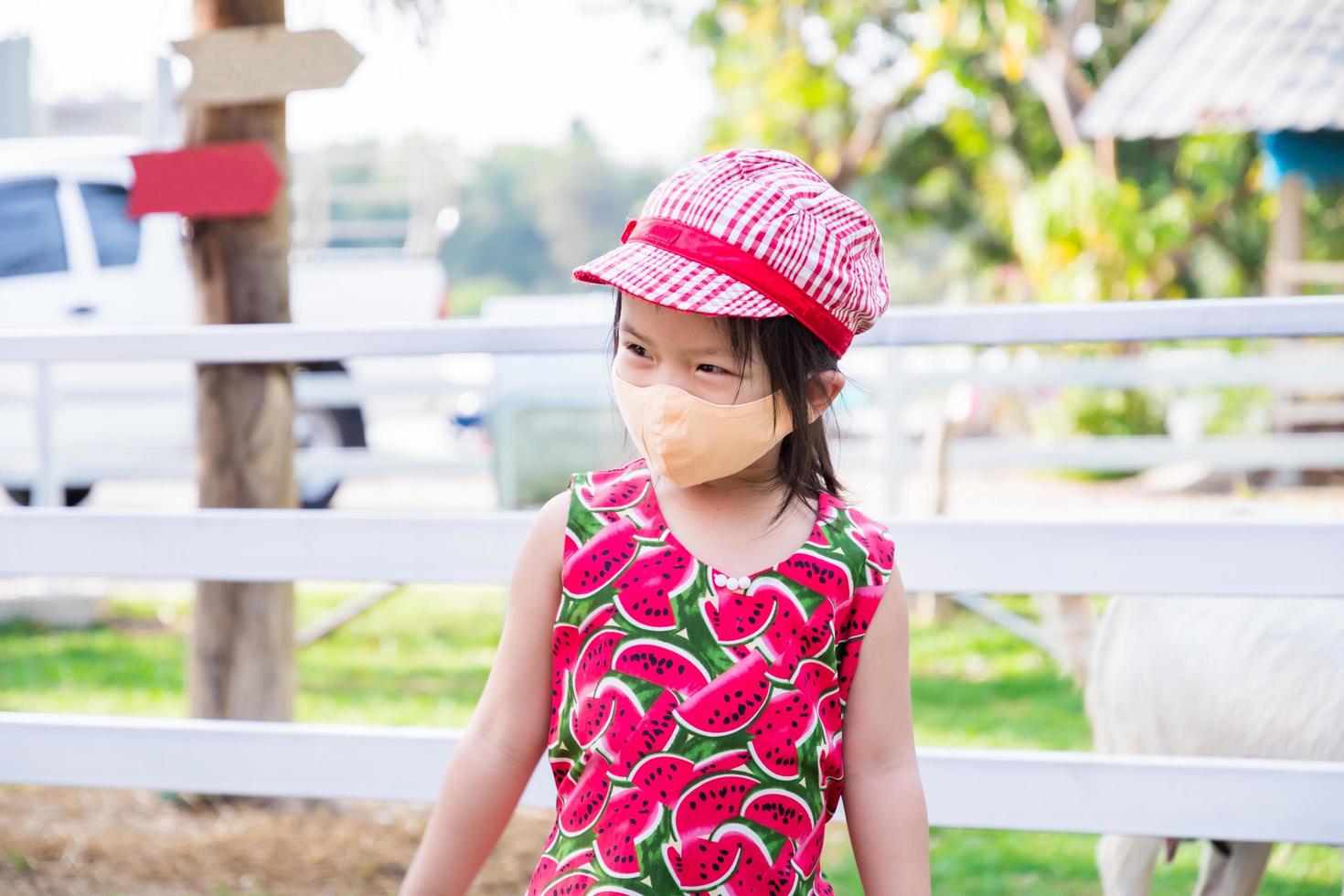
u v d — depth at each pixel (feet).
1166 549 7.71
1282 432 37.14
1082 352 40.24
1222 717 8.54
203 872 11.18
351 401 30.71
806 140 46.83
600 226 206.08
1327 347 38.88
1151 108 32.24
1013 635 21.45
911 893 5.14
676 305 4.77
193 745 8.75
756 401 4.95
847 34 44.75
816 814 5.01
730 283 4.84
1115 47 51.08
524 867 11.39
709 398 4.95
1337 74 31.07
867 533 5.30
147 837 11.95
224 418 12.44
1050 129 49.57
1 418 27.37
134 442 28.68
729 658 4.93
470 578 8.44
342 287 30.35
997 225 52.95
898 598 5.32
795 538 5.16
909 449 27.09
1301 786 7.57
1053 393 43.50
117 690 17.83
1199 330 7.70
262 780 8.68
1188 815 7.72
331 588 26.45
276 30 11.95
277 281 12.60
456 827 5.26
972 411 44.01
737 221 4.88
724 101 48.39
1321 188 36.78
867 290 5.12
